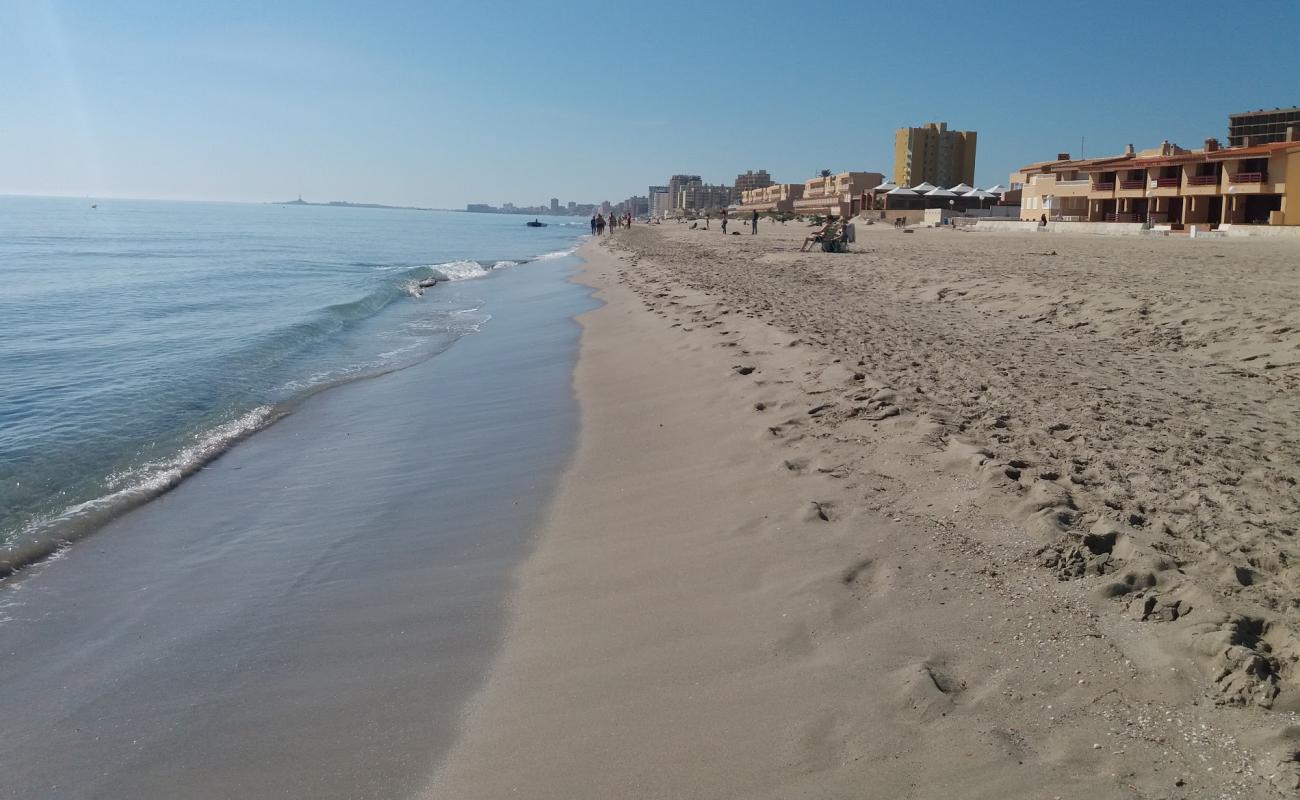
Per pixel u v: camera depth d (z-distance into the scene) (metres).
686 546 4.99
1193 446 5.94
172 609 4.96
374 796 3.12
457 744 3.40
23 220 95.56
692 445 7.00
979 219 58.84
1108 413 6.86
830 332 11.10
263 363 13.06
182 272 32.06
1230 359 9.43
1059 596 3.83
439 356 13.75
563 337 14.51
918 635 3.65
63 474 7.57
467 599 4.77
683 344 11.37
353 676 4.05
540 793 3.00
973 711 3.11
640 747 3.19
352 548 5.76
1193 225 41.00
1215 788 2.59
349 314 18.94
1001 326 12.09
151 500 6.97
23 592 5.25
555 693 3.67
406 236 81.94
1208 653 3.23
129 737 3.68
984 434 6.23
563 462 7.18
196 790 3.28
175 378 11.71
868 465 5.77
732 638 3.88
